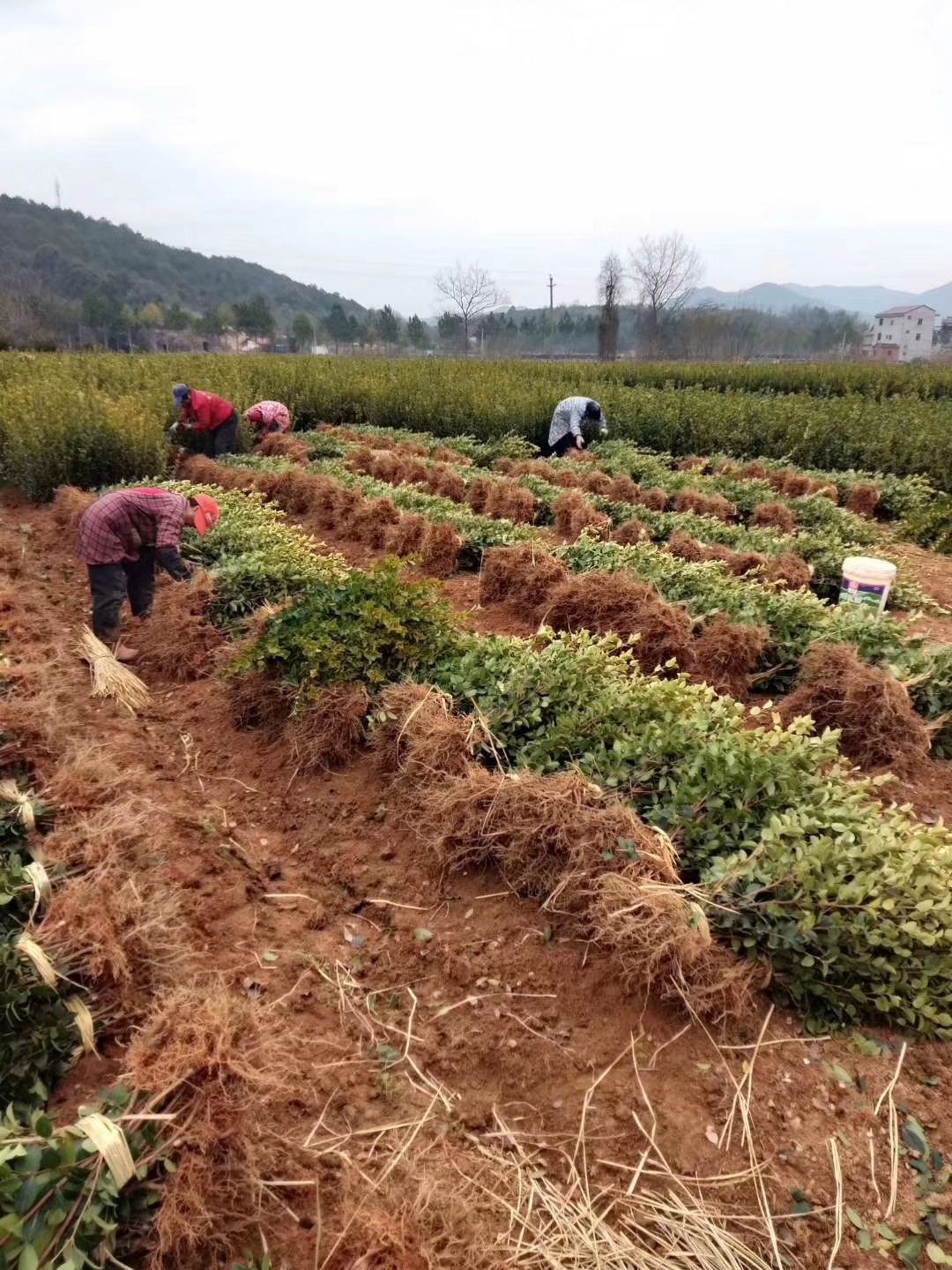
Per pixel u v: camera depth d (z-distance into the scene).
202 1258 2.57
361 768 5.32
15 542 10.27
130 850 4.21
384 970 3.87
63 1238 2.34
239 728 5.93
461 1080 3.34
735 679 6.63
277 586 7.55
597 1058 3.38
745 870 3.73
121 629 7.72
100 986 3.43
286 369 22.23
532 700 5.09
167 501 7.06
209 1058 2.75
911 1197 2.89
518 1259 2.65
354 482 12.11
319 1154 2.97
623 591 7.08
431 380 22.42
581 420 16.67
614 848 3.97
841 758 4.59
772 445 17.64
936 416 18.73
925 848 3.67
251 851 4.68
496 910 4.16
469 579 9.29
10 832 4.15
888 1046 3.46
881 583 7.77
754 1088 3.25
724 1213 2.82
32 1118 2.59
